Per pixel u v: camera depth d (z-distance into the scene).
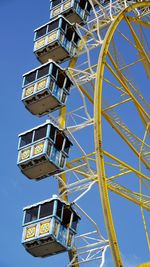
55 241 25.12
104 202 24.16
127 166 28.42
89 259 24.31
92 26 34.09
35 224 25.88
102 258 23.72
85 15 36.84
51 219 25.44
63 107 30.75
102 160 25.38
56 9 37.03
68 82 30.94
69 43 33.56
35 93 30.30
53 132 28.41
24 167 28.64
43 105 30.75
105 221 23.86
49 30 33.81
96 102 26.94
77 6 36.50
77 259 25.92
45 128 28.34
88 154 28.31
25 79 31.44
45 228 25.36
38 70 31.03
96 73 28.17
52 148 28.09
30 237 25.64
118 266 23.09
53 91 30.09
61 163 28.41
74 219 26.39
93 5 34.47
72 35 33.78
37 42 34.19
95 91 27.34
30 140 28.64
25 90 31.06
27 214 26.44
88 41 31.97
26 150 28.52
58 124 29.97
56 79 30.59
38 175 28.81
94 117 26.52
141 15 34.16
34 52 34.09
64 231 25.81
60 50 33.31
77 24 33.59
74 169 27.55
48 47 33.53
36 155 27.84
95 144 25.80
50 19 37.03
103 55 28.92
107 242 24.31
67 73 30.88
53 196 26.05
